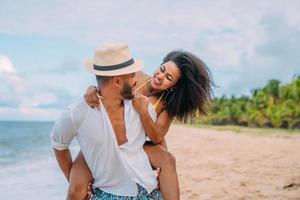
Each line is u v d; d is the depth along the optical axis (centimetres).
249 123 6825
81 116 313
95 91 315
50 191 1031
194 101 370
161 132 340
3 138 4872
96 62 315
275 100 6347
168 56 375
